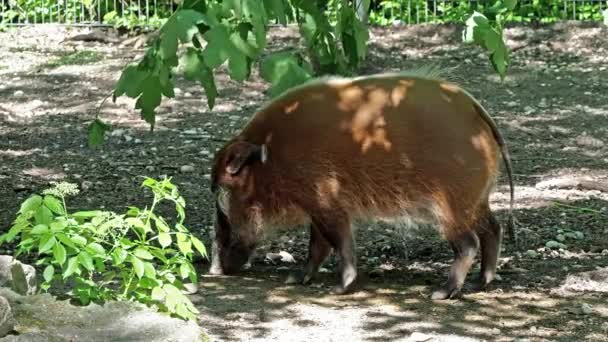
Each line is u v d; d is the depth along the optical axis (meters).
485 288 8.10
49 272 6.02
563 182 11.56
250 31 6.68
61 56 18.45
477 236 7.92
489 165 7.75
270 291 8.01
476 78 17.06
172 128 14.32
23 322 5.50
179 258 6.38
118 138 13.72
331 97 7.86
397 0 20.22
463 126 7.69
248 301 7.72
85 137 13.80
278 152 7.88
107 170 12.11
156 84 7.40
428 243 9.47
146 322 5.62
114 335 5.43
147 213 6.46
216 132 14.15
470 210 7.72
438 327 7.20
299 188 7.87
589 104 15.55
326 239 7.97
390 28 19.47
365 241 9.54
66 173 11.96
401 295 7.96
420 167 7.65
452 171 7.63
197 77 7.20
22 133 13.96
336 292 7.95
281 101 8.01
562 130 14.16
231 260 8.40
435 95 7.75
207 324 7.16
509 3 7.41
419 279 8.41
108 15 20.12
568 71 17.44
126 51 18.83
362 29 7.76
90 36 19.55
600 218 10.34
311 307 7.62
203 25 6.93
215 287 8.08
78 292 5.96
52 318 5.59
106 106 15.37
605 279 8.24
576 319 7.41
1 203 10.62
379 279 8.41
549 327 7.24
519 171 12.27
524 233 9.73
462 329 7.16
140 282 6.07
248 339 6.89
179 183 11.55
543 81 16.88
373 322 7.29
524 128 14.27
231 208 8.18
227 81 16.58
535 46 18.64
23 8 20.59
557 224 10.11
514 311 7.58
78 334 5.38
